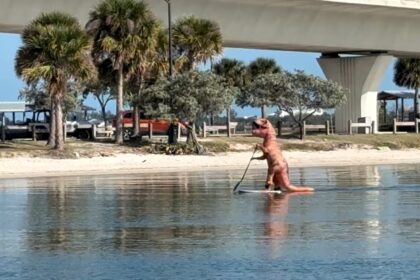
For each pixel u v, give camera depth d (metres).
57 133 42.62
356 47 62.16
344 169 37.78
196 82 45.22
